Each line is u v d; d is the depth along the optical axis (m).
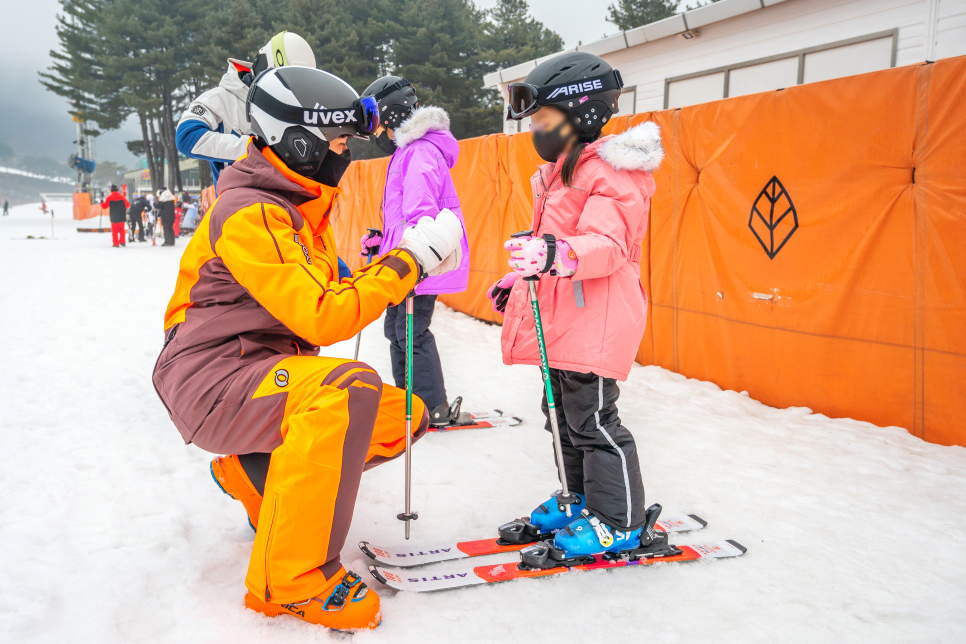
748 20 8.64
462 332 5.87
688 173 4.17
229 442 1.65
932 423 3.02
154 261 12.32
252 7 34.47
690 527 2.21
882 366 3.19
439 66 31.08
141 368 4.32
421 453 2.95
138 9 38.22
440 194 3.09
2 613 1.57
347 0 32.94
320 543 1.53
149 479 2.52
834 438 3.10
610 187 1.79
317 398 1.54
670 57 9.73
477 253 6.38
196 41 37.53
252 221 1.54
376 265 1.66
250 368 1.62
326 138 1.68
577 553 1.93
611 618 1.69
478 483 2.61
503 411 3.67
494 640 1.57
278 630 1.56
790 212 3.54
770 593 1.82
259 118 1.66
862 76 3.17
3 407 3.35
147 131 42.59
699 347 4.21
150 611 1.63
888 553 2.07
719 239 3.97
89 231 25.11
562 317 1.91
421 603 1.73
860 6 7.54
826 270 3.38
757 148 3.68
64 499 2.29
